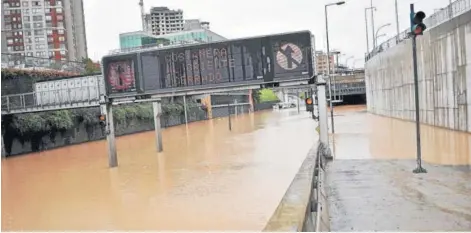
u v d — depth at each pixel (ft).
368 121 164.45
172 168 88.53
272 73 86.58
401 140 96.99
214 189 63.41
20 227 49.57
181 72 93.15
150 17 555.69
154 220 48.16
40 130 147.13
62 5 336.70
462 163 58.75
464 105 100.12
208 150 117.80
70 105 116.78
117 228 46.06
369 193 38.11
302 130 166.71
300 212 13.55
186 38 366.84
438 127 119.55
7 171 101.91
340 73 307.17
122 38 348.18
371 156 71.20
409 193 37.83
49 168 103.76
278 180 67.67
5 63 164.86
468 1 100.94
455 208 32.24
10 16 314.96
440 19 120.06
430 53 124.36
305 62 84.84
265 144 123.75
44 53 325.42
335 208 32.83
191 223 45.65
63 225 49.21
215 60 90.63
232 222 44.98
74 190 71.61
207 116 304.91
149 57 94.58
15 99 150.51
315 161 31.71
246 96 394.93
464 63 98.68
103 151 137.90
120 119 195.83
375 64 212.23
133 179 78.23
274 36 86.33
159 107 124.06
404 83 157.79
